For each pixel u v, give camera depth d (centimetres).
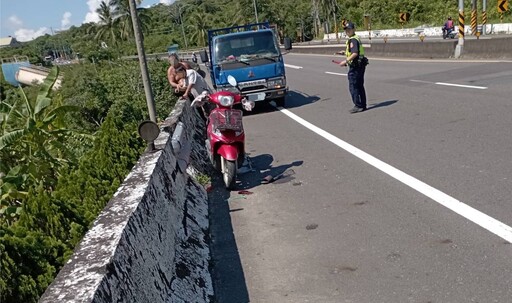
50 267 312
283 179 666
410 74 1680
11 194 682
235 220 544
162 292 306
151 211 348
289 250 450
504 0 3353
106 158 585
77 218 403
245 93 1284
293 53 4797
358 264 405
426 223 462
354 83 1069
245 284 402
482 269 372
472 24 3484
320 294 370
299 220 516
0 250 292
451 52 2092
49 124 884
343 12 8519
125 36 7156
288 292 379
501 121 798
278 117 1191
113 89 2086
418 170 616
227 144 653
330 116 1095
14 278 289
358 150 755
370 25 6875
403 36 5506
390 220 480
